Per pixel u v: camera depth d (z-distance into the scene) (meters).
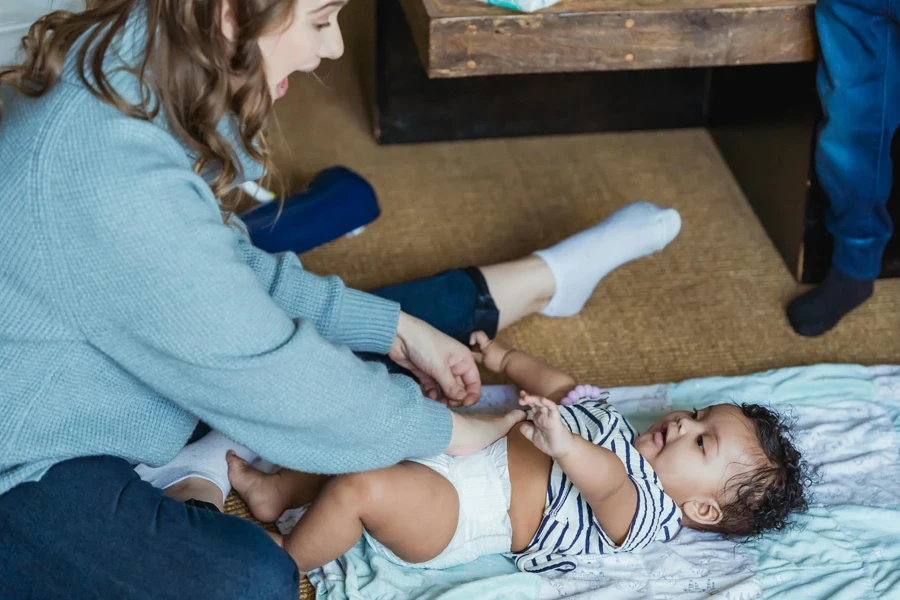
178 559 0.93
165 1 0.84
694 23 1.50
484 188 2.12
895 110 1.50
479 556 1.24
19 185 0.84
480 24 1.46
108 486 0.96
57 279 0.87
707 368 1.66
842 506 1.31
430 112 2.24
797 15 1.50
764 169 1.97
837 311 1.71
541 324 1.74
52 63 0.87
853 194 1.58
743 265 1.91
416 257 1.91
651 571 1.23
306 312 1.22
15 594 0.92
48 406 0.93
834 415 1.48
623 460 1.26
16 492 0.93
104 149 0.85
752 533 1.28
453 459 1.23
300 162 2.17
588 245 1.59
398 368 1.39
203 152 0.93
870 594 1.18
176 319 0.88
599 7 1.48
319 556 1.16
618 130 2.34
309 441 1.00
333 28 0.97
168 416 1.02
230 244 0.93
